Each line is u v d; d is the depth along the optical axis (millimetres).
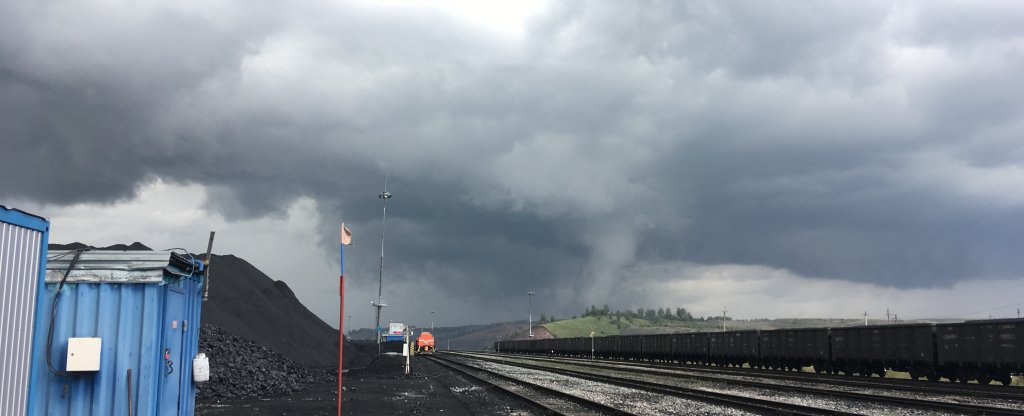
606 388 27562
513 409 20250
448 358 68438
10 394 7922
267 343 50688
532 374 38344
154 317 10586
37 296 8555
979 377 27547
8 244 7875
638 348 69188
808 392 23672
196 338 13578
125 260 10609
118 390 10266
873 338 33719
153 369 10484
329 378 35500
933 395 23078
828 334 37656
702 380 31906
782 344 42438
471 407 20938
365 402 21922
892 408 18891
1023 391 23938
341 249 14305
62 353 10195
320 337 66625
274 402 21609
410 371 42062
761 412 18281
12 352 7973
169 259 10805
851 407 19172
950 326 28656
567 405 20859
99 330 10352
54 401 10078
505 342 135500
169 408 11531
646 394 24375
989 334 26578
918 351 30469
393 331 107438
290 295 75375
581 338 88250
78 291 10391
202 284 13953
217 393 23250
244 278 63969
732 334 49156
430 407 20828
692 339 56469
